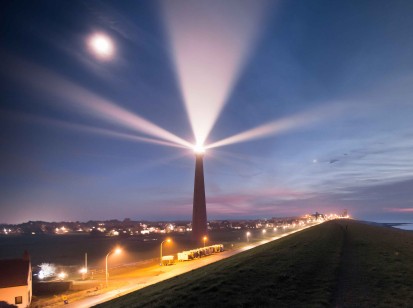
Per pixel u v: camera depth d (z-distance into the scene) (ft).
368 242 211.00
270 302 70.28
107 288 216.13
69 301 185.06
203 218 555.28
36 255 611.88
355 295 74.90
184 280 120.88
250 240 600.39
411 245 195.11
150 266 316.19
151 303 80.43
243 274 101.50
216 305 70.49
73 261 488.02
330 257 136.77
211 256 352.69
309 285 84.74
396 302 68.13
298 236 309.83
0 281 190.08
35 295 216.74
